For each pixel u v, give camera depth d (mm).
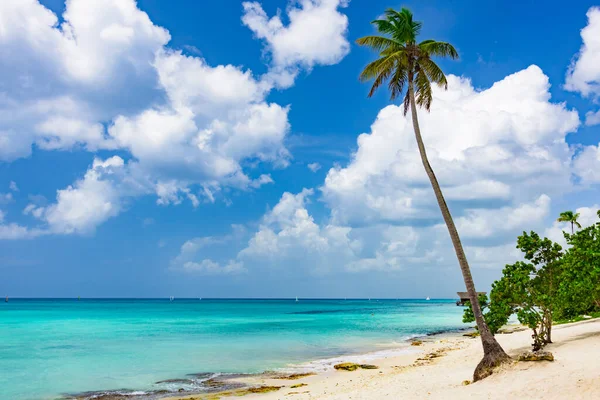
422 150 21797
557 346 23266
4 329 62406
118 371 29828
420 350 38188
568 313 25422
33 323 74688
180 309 148000
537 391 15211
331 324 72625
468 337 48969
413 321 80875
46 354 37500
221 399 21641
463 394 16578
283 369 29922
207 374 28641
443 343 42750
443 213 21047
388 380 22359
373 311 133375
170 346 42875
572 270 21359
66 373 29219
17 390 24594
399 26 22297
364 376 25594
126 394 23469
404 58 22000
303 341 46906
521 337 31375
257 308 162750
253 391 23203
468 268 20438
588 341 23328
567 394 14367
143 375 28469
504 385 16875
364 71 22875
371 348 40719
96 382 26469
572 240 24594
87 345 43562
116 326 68375
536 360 18703
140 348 41312
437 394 17234
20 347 42062
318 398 19562
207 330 60938
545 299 22000
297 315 106125
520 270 23125
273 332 57844
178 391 23953
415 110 22203
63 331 59062
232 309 149875
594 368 16656
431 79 23531
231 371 29516
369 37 22578
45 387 25266
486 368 19047
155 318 91000
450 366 25047
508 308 22953
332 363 31953
